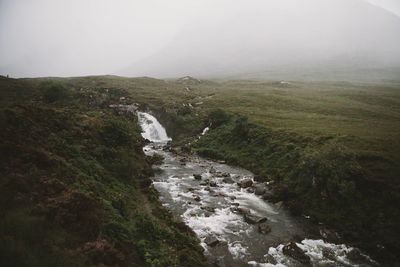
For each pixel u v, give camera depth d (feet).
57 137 75.00
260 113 240.73
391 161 95.25
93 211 43.52
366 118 218.38
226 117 225.56
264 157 143.84
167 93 398.42
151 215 68.18
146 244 48.37
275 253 62.39
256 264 57.36
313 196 92.53
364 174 87.35
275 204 93.97
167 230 59.57
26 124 68.49
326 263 59.77
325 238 72.02
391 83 544.62
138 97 336.90
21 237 29.91
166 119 265.34
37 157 53.62
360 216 75.97
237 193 104.37
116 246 40.63
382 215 72.49
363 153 105.09
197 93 413.80
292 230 75.66
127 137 111.04
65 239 33.76
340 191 83.05
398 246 62.49
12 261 26.12
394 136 135.54
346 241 70.38
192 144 204.44
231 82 650.02
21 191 39.55
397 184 79.56
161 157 155.94
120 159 91.61
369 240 68.13
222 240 66.59
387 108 264.72
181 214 80.07
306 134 150.41
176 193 98.78
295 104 293.23
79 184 55.52
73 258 30.96
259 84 568.82
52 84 224.12
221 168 144.87
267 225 75.36
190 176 124.98
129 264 37.78
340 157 93.30
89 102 265.34
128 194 75.00
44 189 43.29
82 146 80.89
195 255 54.75
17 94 235.40
